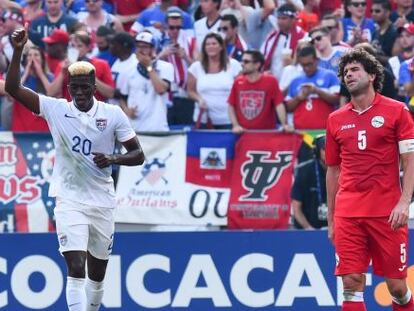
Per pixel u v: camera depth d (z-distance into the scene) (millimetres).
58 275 30688
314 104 35594
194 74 37188
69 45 37188
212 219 33094
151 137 33219
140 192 33062
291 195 32969
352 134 25188
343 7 45062
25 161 32906
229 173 33219
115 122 25594
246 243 31000
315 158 32750
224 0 42125
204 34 40844
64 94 35844
